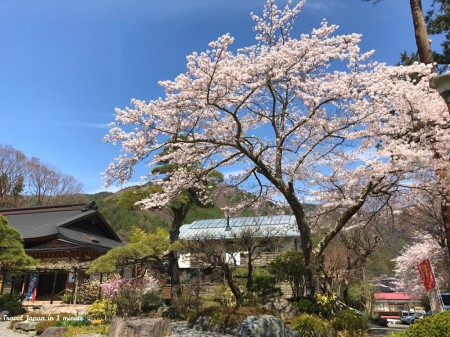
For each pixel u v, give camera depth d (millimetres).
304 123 9359
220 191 11719
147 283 13984
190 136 9164
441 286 19844
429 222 14977
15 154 34406
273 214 12578
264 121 10953
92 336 8086
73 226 21500
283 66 8250
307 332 8227
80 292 15820
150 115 8250
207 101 8016
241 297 10781
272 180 9367
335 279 14820
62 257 18281
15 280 17812
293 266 13070
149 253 13055
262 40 10445
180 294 14555
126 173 8430
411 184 9836
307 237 9367
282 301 10375
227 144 8922
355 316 9047
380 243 16000
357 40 8234
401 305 46750
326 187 10750
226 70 7582
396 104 8570
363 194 9312
